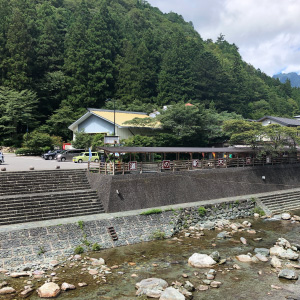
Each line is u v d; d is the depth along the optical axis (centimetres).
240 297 1255
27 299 1197
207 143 4869
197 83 6925
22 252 1539
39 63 6022
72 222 1822
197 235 2069
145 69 7038
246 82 9419
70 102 5900
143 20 10656
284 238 2055
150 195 2391
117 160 3084
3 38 5522
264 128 3491
